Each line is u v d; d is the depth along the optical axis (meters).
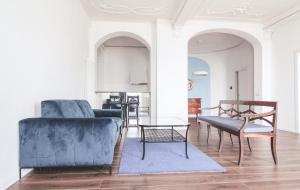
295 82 4.88
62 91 3.27
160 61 5.27
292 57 4.96
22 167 2.04
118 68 8.14
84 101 3.28
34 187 1.84
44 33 2.62
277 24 5.21
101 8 4.70
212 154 2.93
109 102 5.99
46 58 2.68
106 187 1.84
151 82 5.44
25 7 2.17
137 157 2.74
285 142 3.72
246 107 7.30
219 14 5.00
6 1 1.86
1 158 1.79
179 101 5.28
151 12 4.91
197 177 2.08
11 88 1.93
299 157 2.78
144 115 6.38
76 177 2.07
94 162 2.12
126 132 4.77
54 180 2.00
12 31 1.94
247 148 3.27
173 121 3.39
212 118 3.52
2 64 1.80
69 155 2.09
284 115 5.20
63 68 3.32
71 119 2.12
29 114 2.24
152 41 5.52
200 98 8.63
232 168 2.35
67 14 3.52
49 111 2.34
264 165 2.45
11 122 1.93
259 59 5.71
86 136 2.11
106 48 8.09
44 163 2.07
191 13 4.61
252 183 1.93
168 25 5.29
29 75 2.24
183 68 5.30
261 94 5.61
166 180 2.01
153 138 3.41
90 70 5.28
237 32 5.66
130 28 5.47
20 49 2.07
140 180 2.00
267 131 2.54
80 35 4.41
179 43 5.31
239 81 8.00
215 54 8.99
